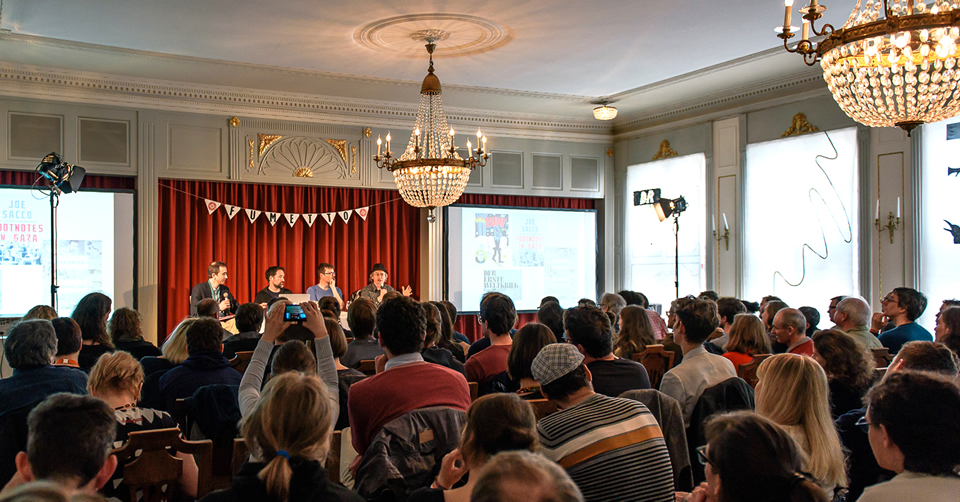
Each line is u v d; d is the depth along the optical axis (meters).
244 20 5.20
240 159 7.39
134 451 2.11
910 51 2.54
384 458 2.05
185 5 4.89
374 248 8.23
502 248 8.66
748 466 1.26
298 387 1.48
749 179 7.47
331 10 5.00
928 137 6.05
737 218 7.57
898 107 2.84
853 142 6.55
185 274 7.27
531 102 8.05
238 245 7.61
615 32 5.53
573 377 2.04
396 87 7.27
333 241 8.04
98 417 1.45
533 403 2.40
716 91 7.59
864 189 6.45
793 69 6.71
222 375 3.05
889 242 6.28
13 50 5.96
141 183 6.96
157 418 2.45
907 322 4.54
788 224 7.10
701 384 2.79
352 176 7.91
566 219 9.01
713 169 7.86
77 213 6.75
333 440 2.31
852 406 2.56
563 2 4.87
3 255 6.48
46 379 2.65
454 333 4.98
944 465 1.44
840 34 2.69
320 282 7.40
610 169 9.20
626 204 9.01
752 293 7.43
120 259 6.89
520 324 8.80
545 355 2.07
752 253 7.43
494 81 7.07
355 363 3.44
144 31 5.47
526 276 8.77
